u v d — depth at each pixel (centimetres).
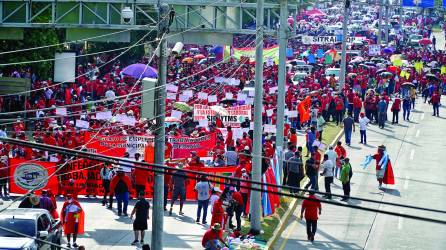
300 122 5969
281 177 4059
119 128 4534
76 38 4875
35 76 6175
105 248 3209
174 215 3747
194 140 4378
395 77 8125
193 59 9194
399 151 5544
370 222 3841
